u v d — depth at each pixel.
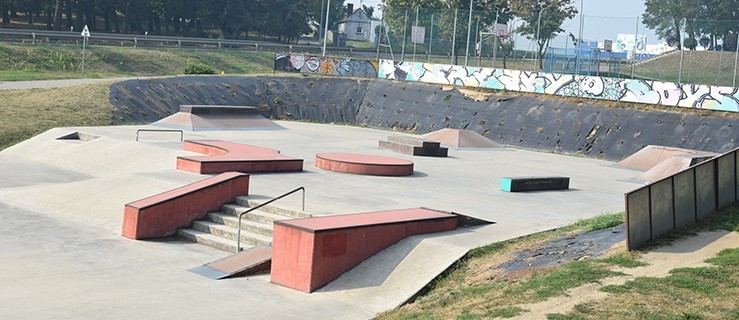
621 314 11.98
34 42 59.59
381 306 14.98
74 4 80.81
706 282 13.15
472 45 52.84
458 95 47.22
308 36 110.62
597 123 41.28
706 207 17.42
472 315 12.86
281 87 49.41
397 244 17.23
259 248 18.25
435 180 28.28
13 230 20.22
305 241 15.88
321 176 27.12
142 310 14.38
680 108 40.72
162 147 31.64
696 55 43.34
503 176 30.61
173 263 17.89
